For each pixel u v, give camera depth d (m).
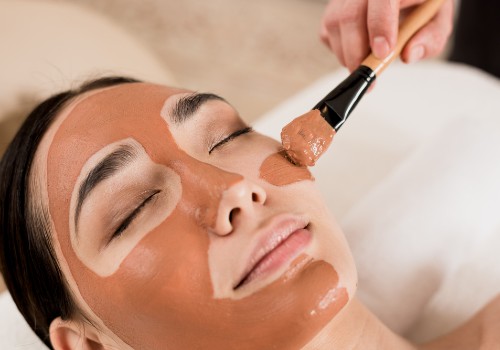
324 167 1.26
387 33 0.77
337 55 0.93
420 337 0.95
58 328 0.74
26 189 0.72
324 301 0.57
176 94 0.74
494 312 0.88
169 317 0.61
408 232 1.00
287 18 2.34
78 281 0.67
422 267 0.98
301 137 0.68
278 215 0.61
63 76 1.14
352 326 0.74
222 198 0.59
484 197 1.06
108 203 0.64
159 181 0.65
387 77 1.39
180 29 2.29
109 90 0.78
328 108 0.71
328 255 0.61
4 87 1.11
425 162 1.12
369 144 1.29
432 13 0.83
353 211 1.09
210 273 0.59
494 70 1.58
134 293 0.62
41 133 0.75
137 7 2.39
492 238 1.05
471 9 1.51
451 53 1.69
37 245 0.71
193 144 0.69
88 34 1.27
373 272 0.97
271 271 0.57
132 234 0.63
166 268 0.60
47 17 1.25
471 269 1.01
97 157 0.66
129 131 0.68
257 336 0.58
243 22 2.32
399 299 0.95
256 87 2.03
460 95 1.33
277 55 2.17
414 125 1.30
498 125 1.19
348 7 0.82
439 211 1.02
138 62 1.31
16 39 1.17
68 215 0.67
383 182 1.13
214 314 0.59
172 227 0.61
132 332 0.65
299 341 0.58
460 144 1.13
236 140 0.73
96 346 0.75
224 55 2.17
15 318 0.94
